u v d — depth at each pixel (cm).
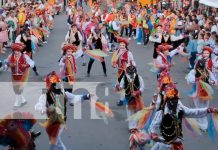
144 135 824
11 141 719
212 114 776
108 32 2153
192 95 1073
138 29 2416
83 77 1600
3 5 2923
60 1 4203
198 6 2953
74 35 1667
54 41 2486
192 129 809
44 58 1970
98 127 1091
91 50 1458
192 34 1831
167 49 1332
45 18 2589
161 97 781
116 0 3512
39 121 1028
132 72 1019
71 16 2762
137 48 2300
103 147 970
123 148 966
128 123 1084
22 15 2266
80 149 959
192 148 971
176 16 2320
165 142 752
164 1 3331
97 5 2877
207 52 1118
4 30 2044
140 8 2723
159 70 1310
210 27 1988
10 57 1207
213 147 978
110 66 1809
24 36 1628
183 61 1938
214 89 1391
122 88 1028
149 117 819
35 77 1573
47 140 997
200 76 1056
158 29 1802
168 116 743
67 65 1199
